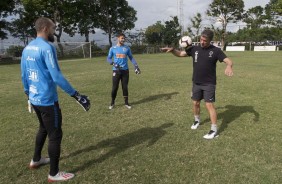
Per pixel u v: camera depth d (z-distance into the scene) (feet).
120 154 15.96
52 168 13.19
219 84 37.60
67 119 22.59
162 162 14.94
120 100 29.19
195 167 14.37
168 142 17.56
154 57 117.60
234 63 71.97
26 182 13.30
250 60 83.30
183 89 34.81
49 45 12.16
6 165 14.92
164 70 57.41
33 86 12.66
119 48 25.34
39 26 12.47
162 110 24.97
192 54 18.76
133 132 19.42
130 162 15.01
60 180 13.29
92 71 59.82
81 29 168.55
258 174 13.65
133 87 36.76
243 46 182.91
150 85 38.22
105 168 14.42
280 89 33.73
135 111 24.81
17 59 121.08
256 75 46.65
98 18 174.19
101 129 20.13
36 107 12.95
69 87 12.27
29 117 23.58
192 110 24.71
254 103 26.84
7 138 18.71
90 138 18.43
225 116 22.75
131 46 180.24
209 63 17.97
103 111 24.90
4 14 128.47
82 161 15.20
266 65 65.98
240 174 13.66
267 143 17.24
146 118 22.62
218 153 15.92
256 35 208.03
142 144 17.30
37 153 14.37
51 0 137.39
